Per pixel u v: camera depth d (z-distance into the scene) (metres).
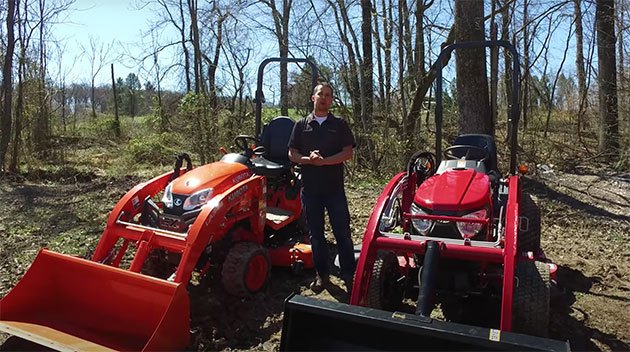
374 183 9.85
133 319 3.54
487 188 3.88
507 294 3.14
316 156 4.25
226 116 12.08
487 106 8.59
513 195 3.79
